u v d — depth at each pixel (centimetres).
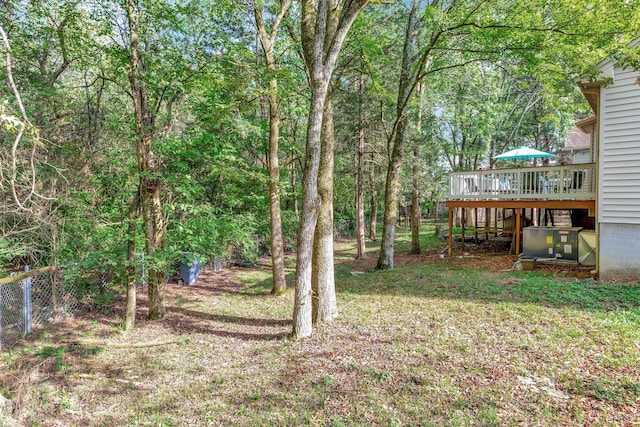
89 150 870
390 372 463
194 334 676
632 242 812
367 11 1211
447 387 418
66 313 752
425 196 1972
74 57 746
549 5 830
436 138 2061
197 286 1081
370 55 1140
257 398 432
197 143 864
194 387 473
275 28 929
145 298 943
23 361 548
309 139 584
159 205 752
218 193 1166
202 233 863
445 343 540
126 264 661
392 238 1208
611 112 821
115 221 861
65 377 508
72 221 744
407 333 592
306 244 603
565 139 2164
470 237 1884
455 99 1830
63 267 725
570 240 1070
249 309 832
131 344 623
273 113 948
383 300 804
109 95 1037
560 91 848
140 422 397
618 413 351
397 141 1188
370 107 1523
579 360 458
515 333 559
